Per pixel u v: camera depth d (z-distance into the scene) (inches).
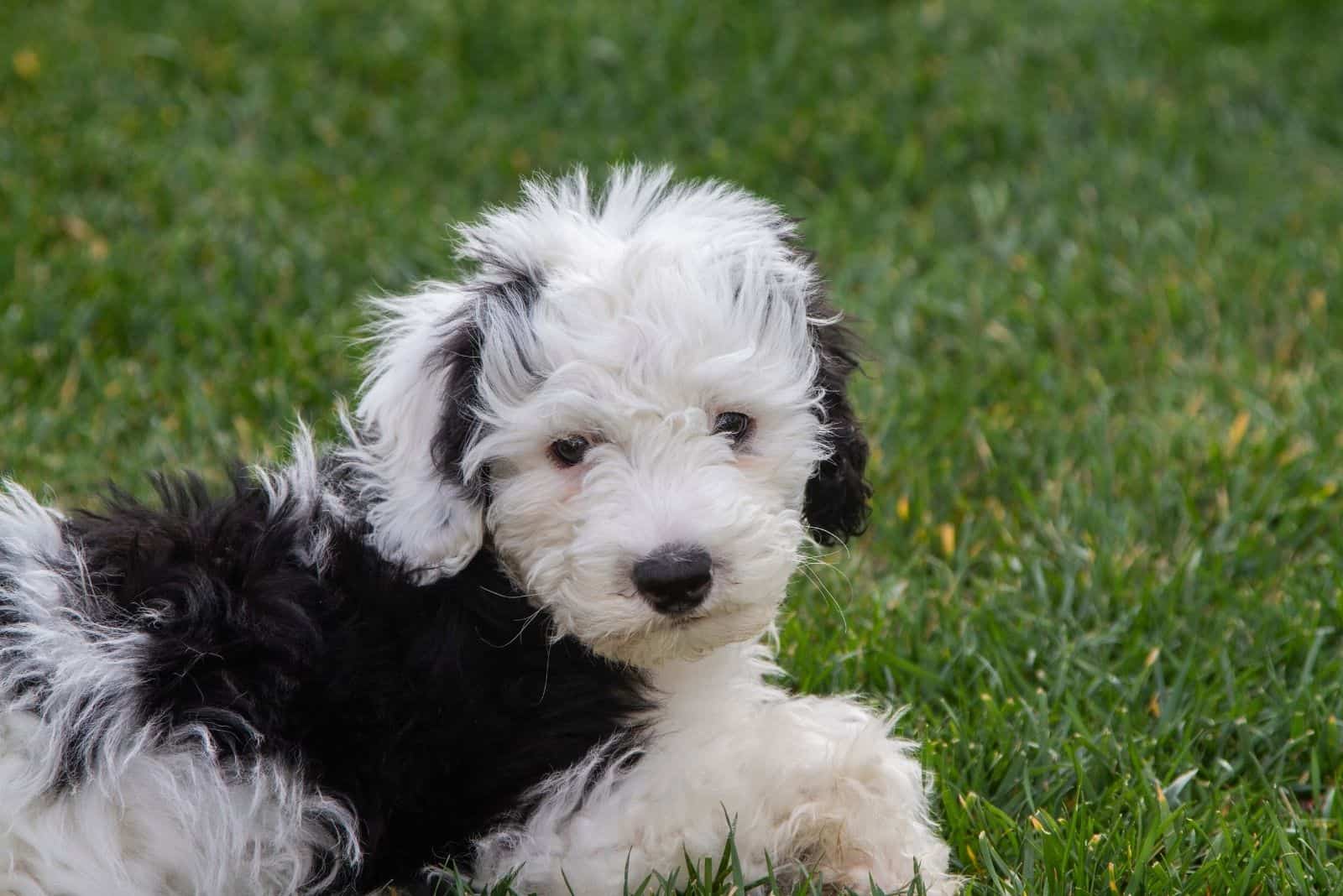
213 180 380.5
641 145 418.0
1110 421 288.2
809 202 395.2
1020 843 179.5
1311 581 237.9
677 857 162.9
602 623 154.4
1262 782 196.4
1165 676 220.7
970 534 253.0
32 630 159.6
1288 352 317.1
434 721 162.4
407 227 362.3
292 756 158.4
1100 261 353.1
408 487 166.4
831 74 458.0
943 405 293.0
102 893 152.7
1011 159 417.4
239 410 285.3
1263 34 496.4
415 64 463.8
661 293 157.9
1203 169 413.1
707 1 504.1
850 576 244.5
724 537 153.6
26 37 455.5
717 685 180.1
